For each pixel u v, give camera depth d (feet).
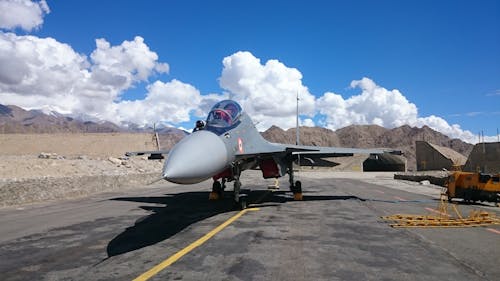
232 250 24.47
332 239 27.86
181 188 87.71
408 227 33.06
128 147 220.43
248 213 42.19
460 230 31.76
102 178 77.10
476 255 23.15
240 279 18.40
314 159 67.31
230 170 49.44
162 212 43.21
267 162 54.19
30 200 55.06
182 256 22.98
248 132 48.24
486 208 47.44
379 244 26.17
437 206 49.19
